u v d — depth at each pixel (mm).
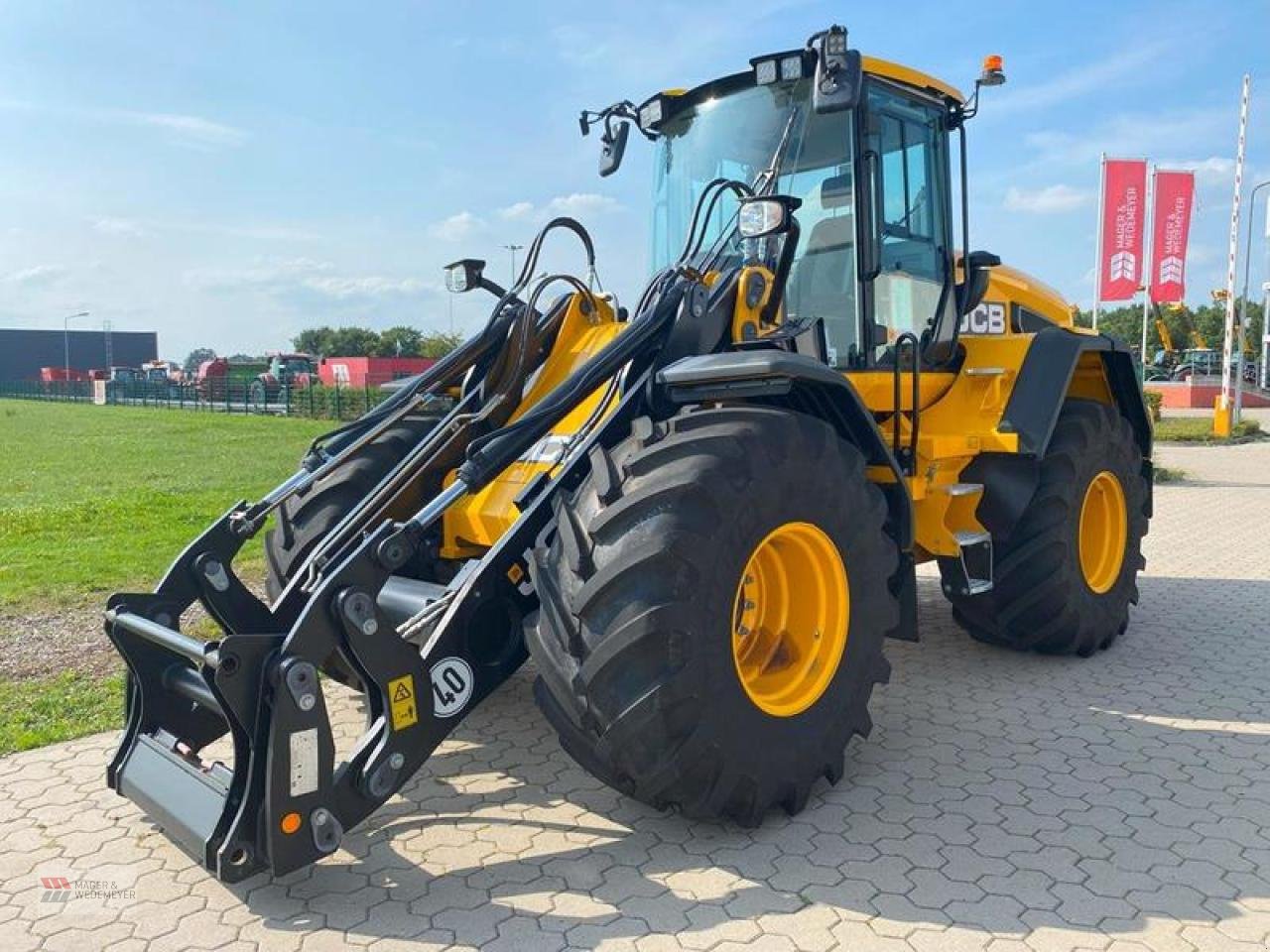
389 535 3000
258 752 2793
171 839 3141
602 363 3494
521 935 2717
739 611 3379
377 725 2984
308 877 3023
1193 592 6766
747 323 3793
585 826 3346
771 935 2707
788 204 3582
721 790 3129
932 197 4762
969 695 4664
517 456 3289
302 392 31109
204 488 12688
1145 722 4293
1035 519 4996
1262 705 4496
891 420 4512
